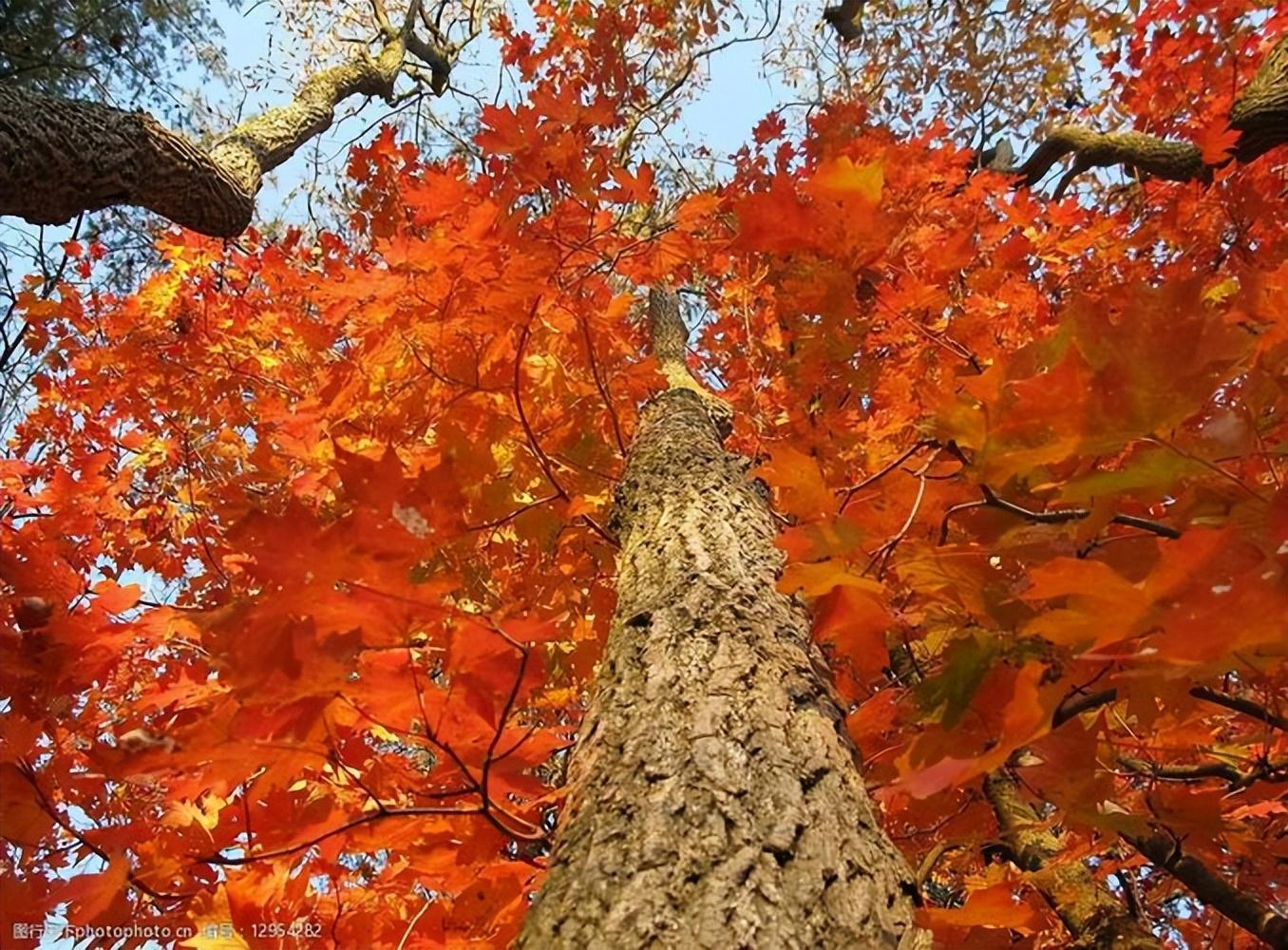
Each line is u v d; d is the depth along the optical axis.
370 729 1.40
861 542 1.39
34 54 5.09
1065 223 3.48
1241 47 4.59
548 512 2.59
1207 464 1.05
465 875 1.64
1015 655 1.34
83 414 3.85
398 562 1.13
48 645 1.66
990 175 3.66
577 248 2.24
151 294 3.70
